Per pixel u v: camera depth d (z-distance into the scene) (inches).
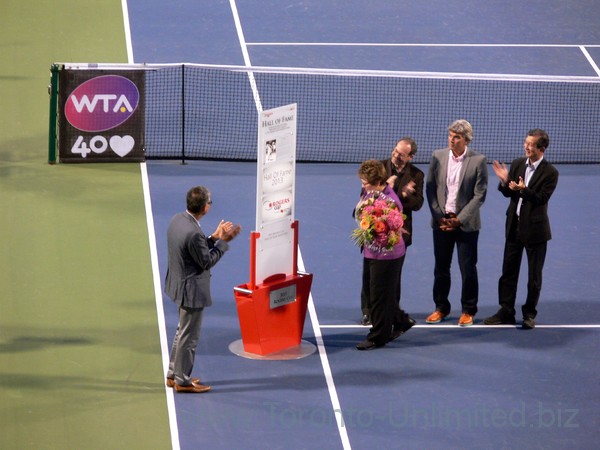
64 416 631.2
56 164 986.7
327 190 954.7
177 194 935.7
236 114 1095.6
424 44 1275.8
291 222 711.1
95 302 759.1
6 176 952.9
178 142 1040.8
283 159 693.9
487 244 866.1
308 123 1082.1
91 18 1304.1
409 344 727.1
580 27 1336.1
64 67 968.9
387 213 688.4
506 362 705.6
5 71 1155.9
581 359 710.5
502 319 753.0
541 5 1391.5
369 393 666.2
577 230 893.8
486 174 733.9
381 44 1270.9
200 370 687.1
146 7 1344.7
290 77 1175.6
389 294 708.0
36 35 1247.5
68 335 717.3
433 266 831.7
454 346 725.3
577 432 629.6
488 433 626.5
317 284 799.7
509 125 1093.1
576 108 1133.7
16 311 742.5
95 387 661.3
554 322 757.3
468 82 1180.5
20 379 666.2
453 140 729.0
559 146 1055.6
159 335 722.8
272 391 665.0
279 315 708.7
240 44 1254.3
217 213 900.6
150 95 1120.2
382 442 616.1
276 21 1322.6
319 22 1322.6
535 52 1264.8
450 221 725.9
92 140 990.4
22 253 820.6
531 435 625.6
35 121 1059.9
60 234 853.2
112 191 936.3
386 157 1024.9
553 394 669.3
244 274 808.3
